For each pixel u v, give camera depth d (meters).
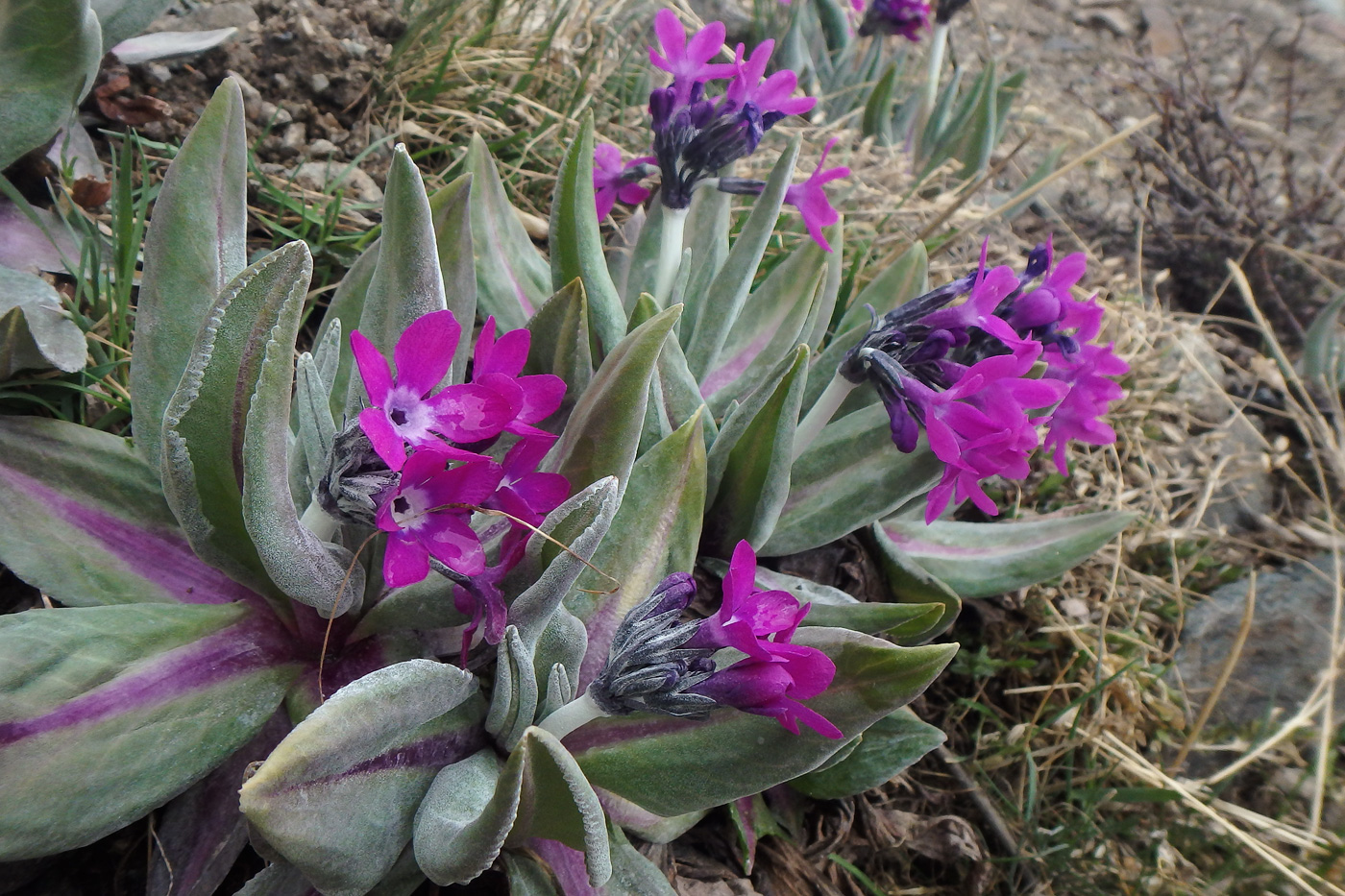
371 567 0.21
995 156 0.61
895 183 0.45
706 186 0.30
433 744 0.20
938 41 0.50
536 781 0.18
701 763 0.21
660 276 0.28
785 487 0.25
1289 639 0.40
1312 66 0.80
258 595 0.22
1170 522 0.43
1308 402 0.49
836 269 0.31
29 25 0.24
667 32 0.26
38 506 0.21
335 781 0.18
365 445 0.18
